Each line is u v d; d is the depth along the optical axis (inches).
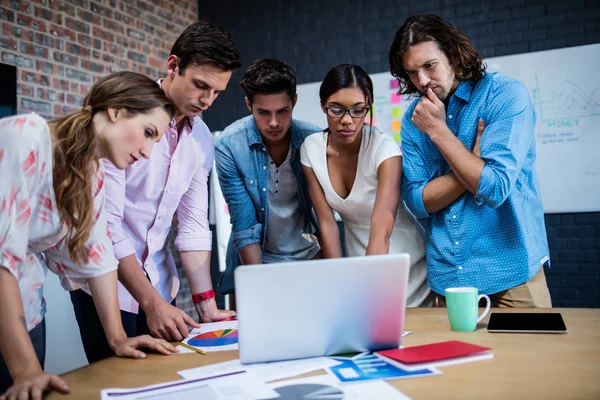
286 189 86.5
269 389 37.9
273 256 90.6
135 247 71.3
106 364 47.5
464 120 71.0
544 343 46.0
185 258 71.9
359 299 44.2
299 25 183.6
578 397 33.5
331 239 79.5
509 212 68.7
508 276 69.0
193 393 37.9
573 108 152.9
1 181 42.6
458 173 66.6
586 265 152.6
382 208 71.9
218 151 86.1
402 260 43.6
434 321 57.0
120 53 160.1
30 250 50.6
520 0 158.9
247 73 75.8
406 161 74.7
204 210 74.4
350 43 177.8
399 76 74.5
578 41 153.5
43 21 136.2
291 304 43.6
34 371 40.6
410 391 35.9
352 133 71.5
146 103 49.3
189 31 62.7
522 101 67.6
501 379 37.4
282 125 76.8
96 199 52.1
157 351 50.6
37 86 134.3
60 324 83.7
